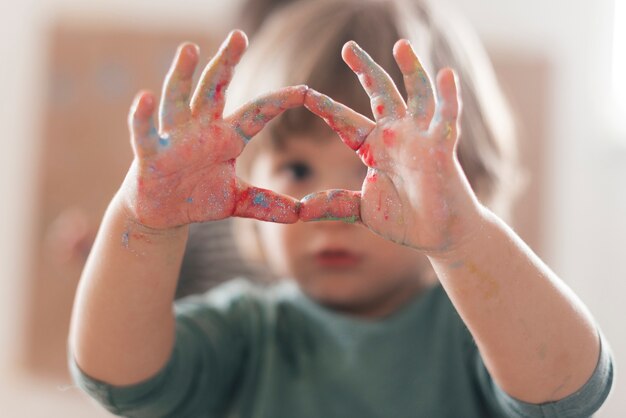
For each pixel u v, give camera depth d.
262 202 0.45
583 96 1.54
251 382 0.74
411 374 0.72
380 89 0.45
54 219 1.56
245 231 0.96
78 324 0.53
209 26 1.55
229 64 0.44
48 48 1.59
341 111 0.45
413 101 0.44
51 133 1.57
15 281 1.68
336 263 0.69
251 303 0.78
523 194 1.46
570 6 1.55
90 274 0.50
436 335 0.73
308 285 0.71
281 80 0.78
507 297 0.46
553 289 0.48
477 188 0.83
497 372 0.50
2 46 1.71
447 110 0.42
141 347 0.53
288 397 0.73
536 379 0.49
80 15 1.60
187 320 0.71
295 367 0.74
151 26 1.56
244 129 0.45
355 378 0.72
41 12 1.67
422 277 0.75
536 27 1.54
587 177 1.53
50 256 1.56
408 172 0.43
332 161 0.71
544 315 0.48
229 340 0.74
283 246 0.71
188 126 0.44
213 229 1.08
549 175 1.48
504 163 0.89
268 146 0.73
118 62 1.55
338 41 0.79
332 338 0.74
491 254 0.45
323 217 0.46
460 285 0.46
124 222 0.47
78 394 1.61
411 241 0.45
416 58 0.43
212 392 0.70
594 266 1.52
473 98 0.84
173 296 0.55
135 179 0.44
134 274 0.48
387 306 0.75
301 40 0.80
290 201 0.46
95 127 1.56
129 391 0.56
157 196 0.44
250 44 0.92
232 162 0.45
